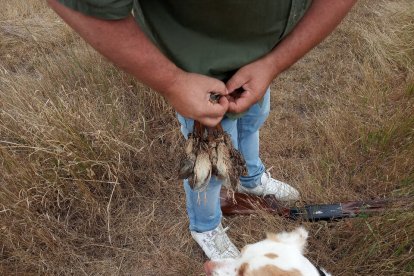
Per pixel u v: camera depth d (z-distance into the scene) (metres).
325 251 2.43
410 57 3.46
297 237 1.76
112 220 2.65
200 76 1.51
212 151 1.68
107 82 3.22
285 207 2.64
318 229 2.49
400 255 2.22
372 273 2.25
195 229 2.42
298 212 2.59
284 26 1.63
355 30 3.84
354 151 2.86
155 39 1.57
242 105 1.66
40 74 3.46
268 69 1.67
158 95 3.13
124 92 3.20
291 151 3.04
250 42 1.62
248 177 2.62
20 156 2.67
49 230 2.46
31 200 2.51
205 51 1.58
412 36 3.62
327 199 2.67
